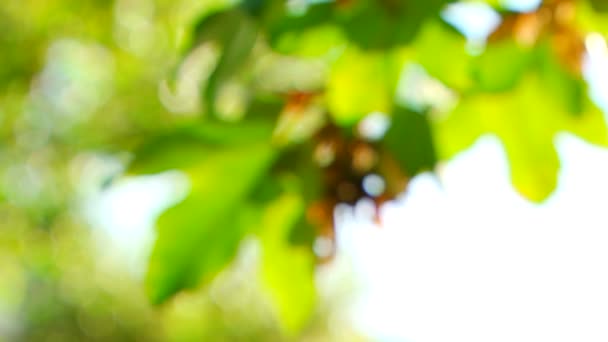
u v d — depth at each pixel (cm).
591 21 77
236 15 74
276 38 77
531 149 78
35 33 238
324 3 77
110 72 248
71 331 334
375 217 77
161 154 77
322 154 77
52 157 262
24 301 329
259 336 270
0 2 228
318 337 329
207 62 74
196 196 77
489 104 78
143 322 324
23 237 277
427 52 77
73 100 260
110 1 227
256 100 77
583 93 77
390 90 77
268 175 77
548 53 77
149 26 227
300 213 78
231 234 77
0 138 259
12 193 267
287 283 79
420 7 77
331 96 77
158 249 77
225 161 77
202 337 262
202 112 76
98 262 319
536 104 78
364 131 77
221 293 252
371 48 77
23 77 244
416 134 76
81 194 271
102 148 79
